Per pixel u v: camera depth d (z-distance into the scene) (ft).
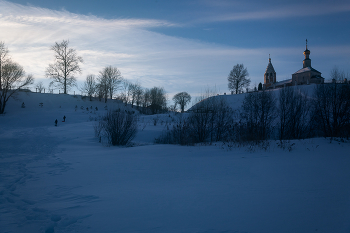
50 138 64.44
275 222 12.17
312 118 85.05
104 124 65.72
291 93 90.74
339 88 79.46
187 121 79.82
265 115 91.25
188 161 31.91
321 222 12.10
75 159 34.32
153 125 102.94
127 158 35.09
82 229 11.58
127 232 11.24
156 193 17.63
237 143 51.29
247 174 23.70
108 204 15.30
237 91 250.98
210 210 13.96
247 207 14.33
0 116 133.18
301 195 16.47
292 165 27.43
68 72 208.85
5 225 12.32
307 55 214.48
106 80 225.76
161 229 11.51
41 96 193.16
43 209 14.49
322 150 37.91
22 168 27.63
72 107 184.24
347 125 74.33
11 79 150.30
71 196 17.16
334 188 18.01
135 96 239.09
